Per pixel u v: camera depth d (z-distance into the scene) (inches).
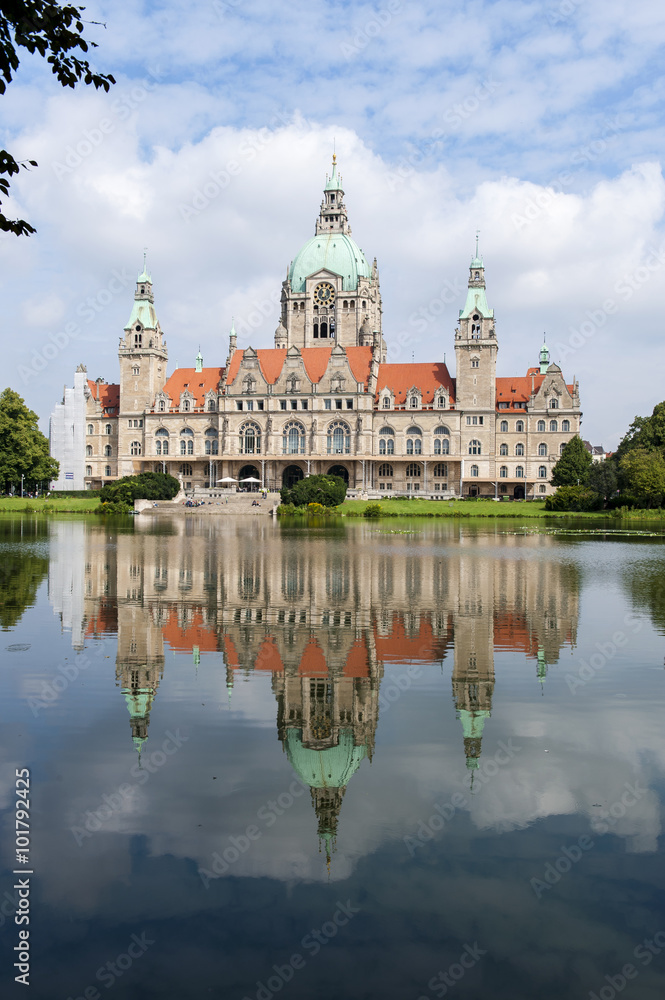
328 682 992.9
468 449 7401.6
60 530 3786.9
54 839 587.5
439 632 1302.9
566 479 6520.7
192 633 1279.5
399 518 5398.6
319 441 7421.3
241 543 3080.7
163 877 542.9
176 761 727.7
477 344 7362.2
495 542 3348.9
